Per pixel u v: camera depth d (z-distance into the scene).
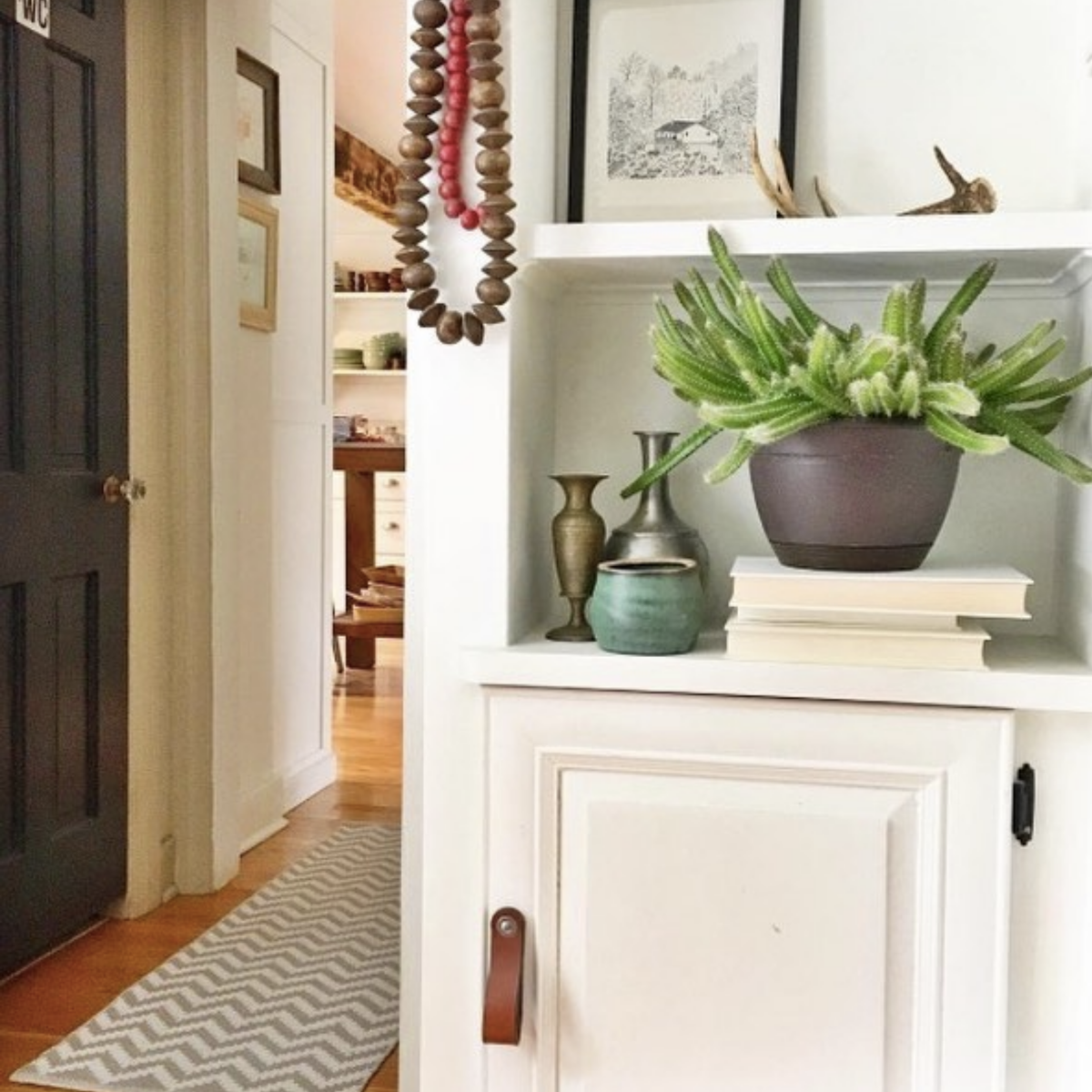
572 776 1.09
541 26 1.22
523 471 1.20
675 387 1.17
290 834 3.09
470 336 1.09
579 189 1.30
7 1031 2.01
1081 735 1.03
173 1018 2.04
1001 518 1.26
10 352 2.10
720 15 1.28
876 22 1.26
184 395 2.60
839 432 1.02
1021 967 1.06
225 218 2.64
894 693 1.02
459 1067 1.15
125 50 2.40
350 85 4.96
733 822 1.06
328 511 3.53
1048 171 1.23
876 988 1.05
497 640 1.13
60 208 2.22
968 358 1.15
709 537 1.33
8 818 2.15
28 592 2.17
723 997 1.07
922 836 1.04
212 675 2.65
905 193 1.26
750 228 1.08
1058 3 1.22
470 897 1.14
